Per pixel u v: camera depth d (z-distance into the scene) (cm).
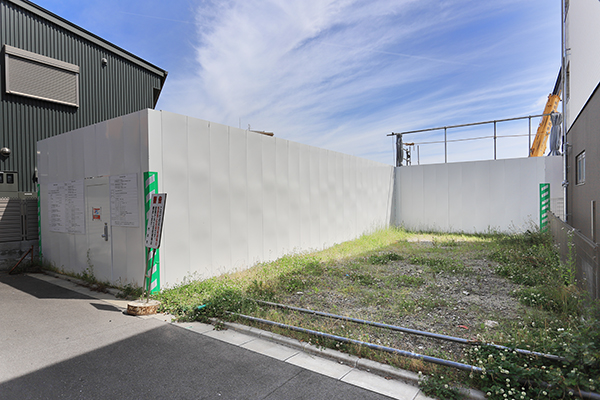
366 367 348
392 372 332
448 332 441
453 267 801
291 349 398
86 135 766
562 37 1018
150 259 623
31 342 422
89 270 764
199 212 727
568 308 482
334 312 523
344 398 295
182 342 419
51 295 644
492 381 305
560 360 313
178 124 685
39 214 944
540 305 516
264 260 911
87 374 342
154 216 563
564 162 1036
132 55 1380
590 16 711
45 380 332
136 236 648
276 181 962
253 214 878
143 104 1434
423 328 457
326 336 402
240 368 351
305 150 1092
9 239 923
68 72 1178
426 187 1709
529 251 941
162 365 359
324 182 1188
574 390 279
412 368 339
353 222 1377
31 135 1087
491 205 1552
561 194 1413
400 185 1784
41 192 929
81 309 555
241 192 841
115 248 695
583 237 493
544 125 1666
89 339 430
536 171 1457
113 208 695
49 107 1132
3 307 568
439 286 661
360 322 455
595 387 274
